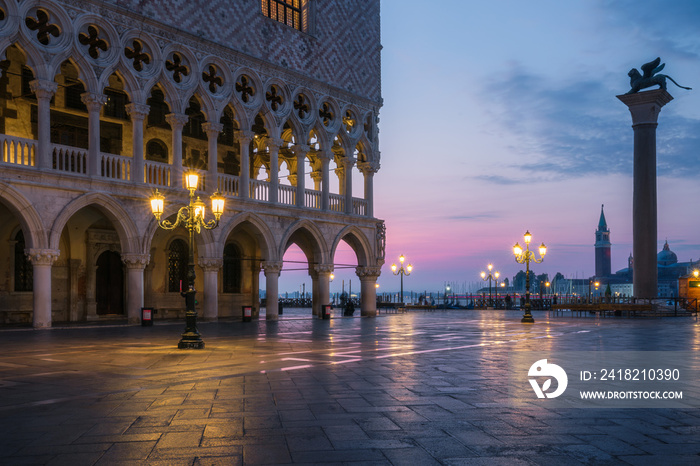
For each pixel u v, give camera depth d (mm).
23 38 22875
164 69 27469
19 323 27516
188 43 28484
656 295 45250
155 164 27234
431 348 17188
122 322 28688
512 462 5820
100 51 25438
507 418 7754
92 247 31328
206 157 35531
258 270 39000
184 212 28125
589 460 5887
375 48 39562
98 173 24953
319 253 35094
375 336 21781
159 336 20938
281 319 34094
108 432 7043
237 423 7484
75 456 6059
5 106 26844
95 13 25016
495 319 37344
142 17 26469
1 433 7023
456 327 27922
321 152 35344
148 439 6711
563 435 6879
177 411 8219
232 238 37406
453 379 11094
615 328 28031
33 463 5828
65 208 23797
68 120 29406
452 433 6961
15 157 22719
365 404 8688
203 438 6750
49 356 14852
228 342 18953
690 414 8039
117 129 31078
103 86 25203
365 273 38281
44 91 23391
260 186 32062
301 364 13344
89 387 10258
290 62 33406
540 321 34969
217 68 30234
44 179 23234
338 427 7258
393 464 5762
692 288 53688
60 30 24062
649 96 45031
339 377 11344
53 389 10055
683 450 6250
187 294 16984
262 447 6359
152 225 26859
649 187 45344
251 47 31359
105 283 32438
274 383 10625
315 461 5852
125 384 10555
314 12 35156
